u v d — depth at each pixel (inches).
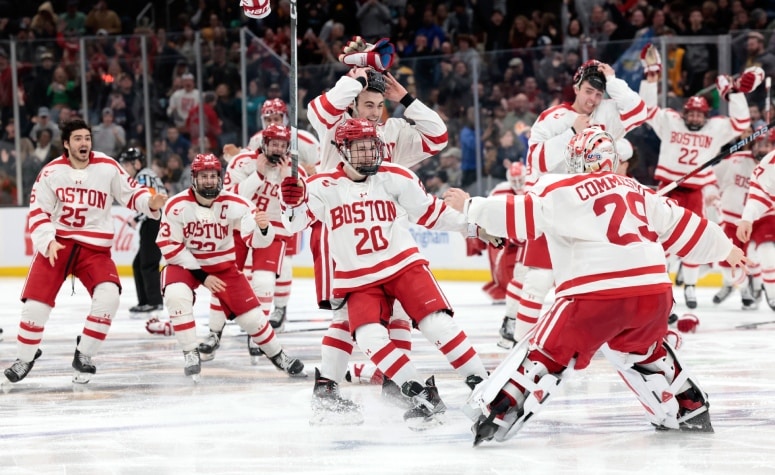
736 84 1231.5
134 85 1788.9
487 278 1684.3
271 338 820.6
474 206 552.4
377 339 598.5
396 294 610.9
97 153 813.2
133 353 971.9
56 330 1168.8
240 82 1754.4
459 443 572.7
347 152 601.3
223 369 869.8
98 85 1807.3
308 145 1005.2
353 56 684.1
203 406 701.9
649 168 1529.3
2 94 1850.4
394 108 1665.8
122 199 816.3
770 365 843.4
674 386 580.1
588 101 843.4
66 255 797.9
